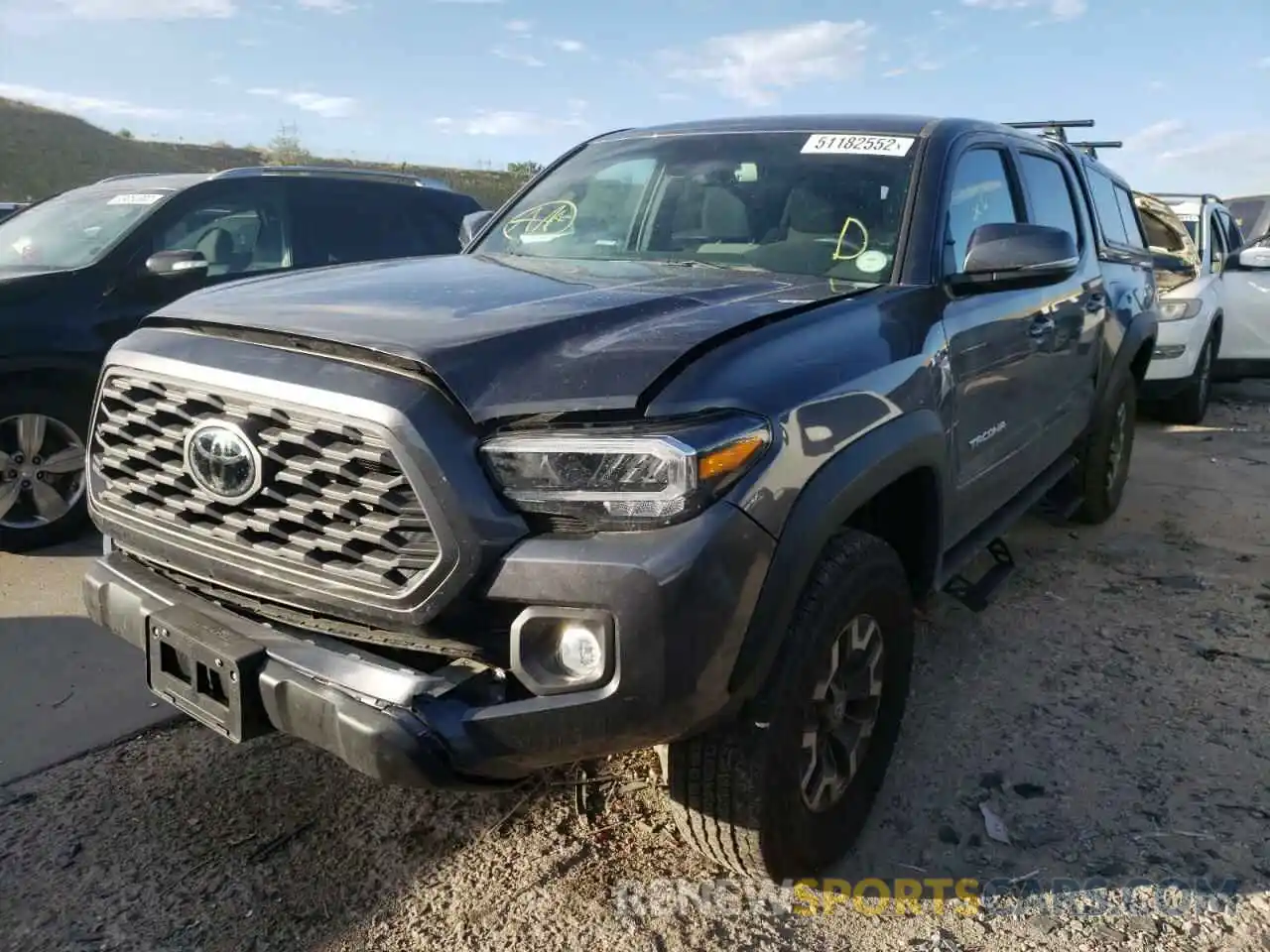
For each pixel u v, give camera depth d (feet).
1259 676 12.78
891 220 10.68
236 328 7.93
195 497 7.83
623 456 6.66
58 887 8.57
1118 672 12.87
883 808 10.01
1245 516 19.75
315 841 9.28
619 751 6.95
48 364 15.72
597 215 12.30
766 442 7.16
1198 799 10.16
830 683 8.53
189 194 17.94
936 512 9.89
